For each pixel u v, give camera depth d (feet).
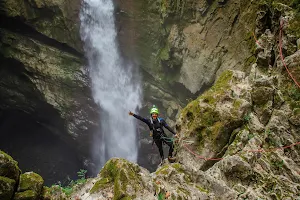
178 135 26.37
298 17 26.40
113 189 17.99
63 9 75.56
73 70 80.84
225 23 56.24
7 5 73.05
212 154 23.95
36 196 14.89
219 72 57.31
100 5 78.95
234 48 53.06
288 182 19.19
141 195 17.21
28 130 92.79
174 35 67.82
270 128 22.26
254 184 19.81
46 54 78.95
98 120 83.46
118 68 82.33
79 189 19.25
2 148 90.38
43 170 90.33
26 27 77.97
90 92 82.33
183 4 65.16
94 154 85.76
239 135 22.98
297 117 21.90
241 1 50.31
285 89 23.95
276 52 26.96
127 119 84.07
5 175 14.23
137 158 84.94
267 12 31.50
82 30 79.00
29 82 79.97
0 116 86.07
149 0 74.23
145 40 76.84
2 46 78.23
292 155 21.06
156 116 24.72
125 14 77.61
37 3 73.92
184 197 17.92
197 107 26.09
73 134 81.82
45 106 81.76
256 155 21.17
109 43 80.59
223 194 18.85
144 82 80.74
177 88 72.49
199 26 62.85
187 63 65.72
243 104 24.36
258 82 24.76
